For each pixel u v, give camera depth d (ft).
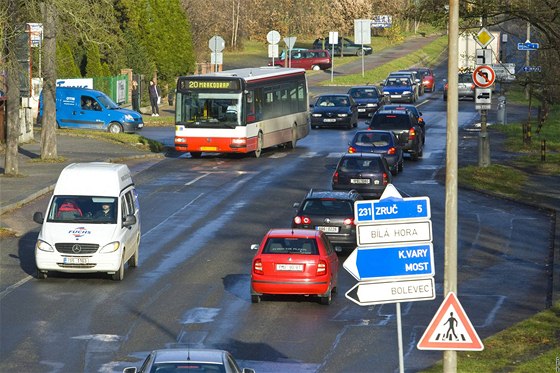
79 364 134.92
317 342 149.59
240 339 150.20
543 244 227.81
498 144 404.16
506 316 166.91
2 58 264.72
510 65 406.62
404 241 102.17
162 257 208.95
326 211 212.84
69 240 185.16
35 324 155.94
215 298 176.35
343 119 468.34
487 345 146.00
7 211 253.03
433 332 103.81
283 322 161.58
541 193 292.40
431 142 417.28
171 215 252.83
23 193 270.87
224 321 160.97
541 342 147.23
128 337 149.69
